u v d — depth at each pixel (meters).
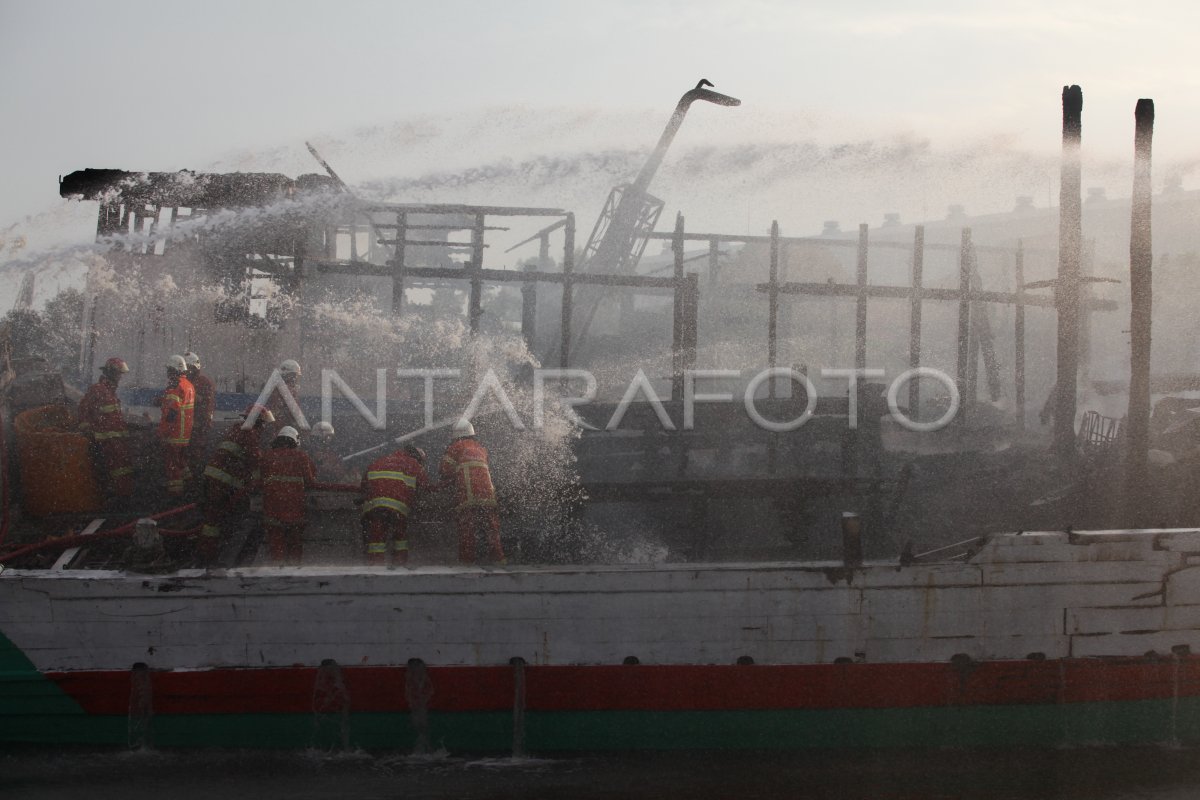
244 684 14.98
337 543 18.36
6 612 14.73
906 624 15.46
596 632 15.27
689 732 15.41
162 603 14.90
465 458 17.06
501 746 15.31
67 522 17.67
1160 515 19.27
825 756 15.51
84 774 14.45
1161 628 15.77
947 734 15.62
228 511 17.25
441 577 15.12
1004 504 22.36
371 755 15.24
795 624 15.39
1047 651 15.62
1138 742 15.87
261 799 13.84
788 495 20.92
